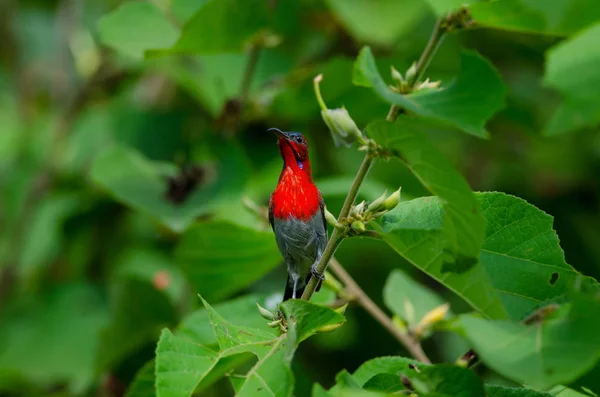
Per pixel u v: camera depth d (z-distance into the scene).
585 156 13.89
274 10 9.81
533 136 13.48
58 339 12.62
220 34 9.38
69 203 13.72
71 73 15.33
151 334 10.86
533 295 5.30
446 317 8.72
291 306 4.80
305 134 12.29
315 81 4.85
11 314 12.95
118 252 13.46
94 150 13.47
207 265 9.16
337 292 8.30
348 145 4.83
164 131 12.84
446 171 4.45
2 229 14.55
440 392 4.76
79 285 13.20
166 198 10.40
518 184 14.09
